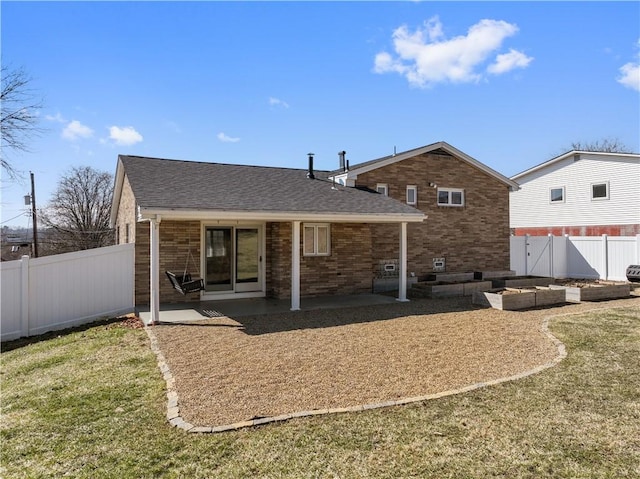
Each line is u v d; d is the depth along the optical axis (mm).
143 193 9555
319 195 12312
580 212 21781
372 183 15055
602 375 5578
